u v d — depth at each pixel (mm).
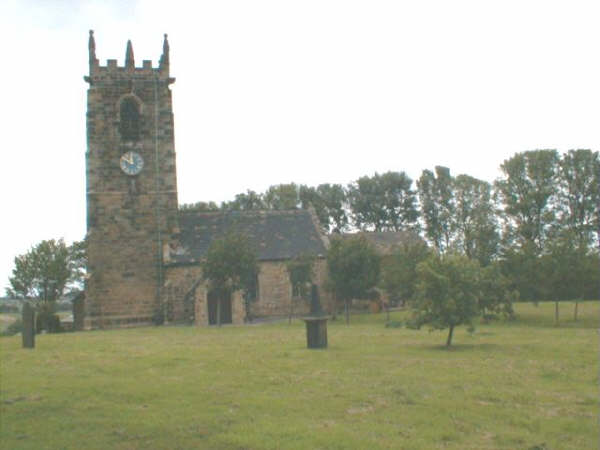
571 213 79250
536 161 79375
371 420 14820
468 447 12883
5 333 65438
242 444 12797
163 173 56344
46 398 16953
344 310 59625
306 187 116438
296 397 17203
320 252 59562
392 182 112688
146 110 56406
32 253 77750
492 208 93938
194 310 53594
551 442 13336
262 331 42500
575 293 46469
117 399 16891
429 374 21250
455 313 29500
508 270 49594
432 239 105188
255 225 61906
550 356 26203
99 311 54031
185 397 17156
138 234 55469
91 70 55656
